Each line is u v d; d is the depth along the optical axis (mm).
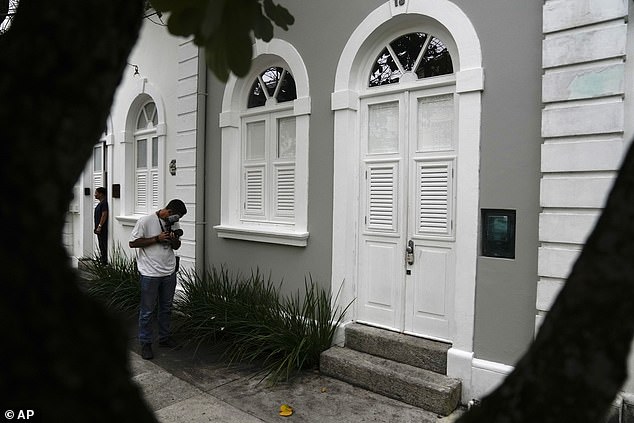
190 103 6523
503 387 984
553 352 896
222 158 6184
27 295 707
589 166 3396
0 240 710
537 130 3689
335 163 4887
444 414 3746
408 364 4277
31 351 694
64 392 701
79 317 761
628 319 844
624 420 3168
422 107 4500
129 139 8367
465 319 3990
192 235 6488
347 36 4836
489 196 3908
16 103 754
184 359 4930
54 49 775
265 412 3795
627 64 3350
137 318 6285
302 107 5156
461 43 4020
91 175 9773
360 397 4059
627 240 846
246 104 6117
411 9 4328
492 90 3893
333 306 4879
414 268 4488
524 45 3742
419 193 4473
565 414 862
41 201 753
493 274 3875
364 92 4820
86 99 812
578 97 3438
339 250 4852
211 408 3850
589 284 871
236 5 1280
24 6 815
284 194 5621
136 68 7164
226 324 5066
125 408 760
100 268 7496
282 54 5375
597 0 3363
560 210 3523
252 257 5770
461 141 4023
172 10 1360
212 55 1327
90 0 807
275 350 4590
